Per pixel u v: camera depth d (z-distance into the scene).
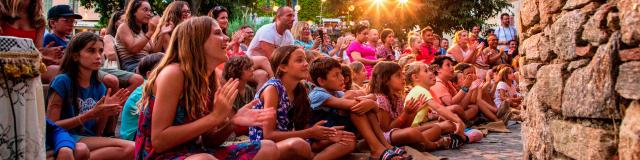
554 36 3.06
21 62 2.56
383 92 5.75
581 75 2.67
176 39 3.06
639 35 2.12
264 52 7.35
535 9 3.47
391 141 5.43
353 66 7.10
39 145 2.68
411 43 10.20
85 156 3.50
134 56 6.37
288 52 4.61
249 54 7.44
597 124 2.56
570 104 2.81
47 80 5.11
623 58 2.26
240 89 5.53
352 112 4.99
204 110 3.11
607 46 2.38
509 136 6.89
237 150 3.32
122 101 3.96
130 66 6.32
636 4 2.14
